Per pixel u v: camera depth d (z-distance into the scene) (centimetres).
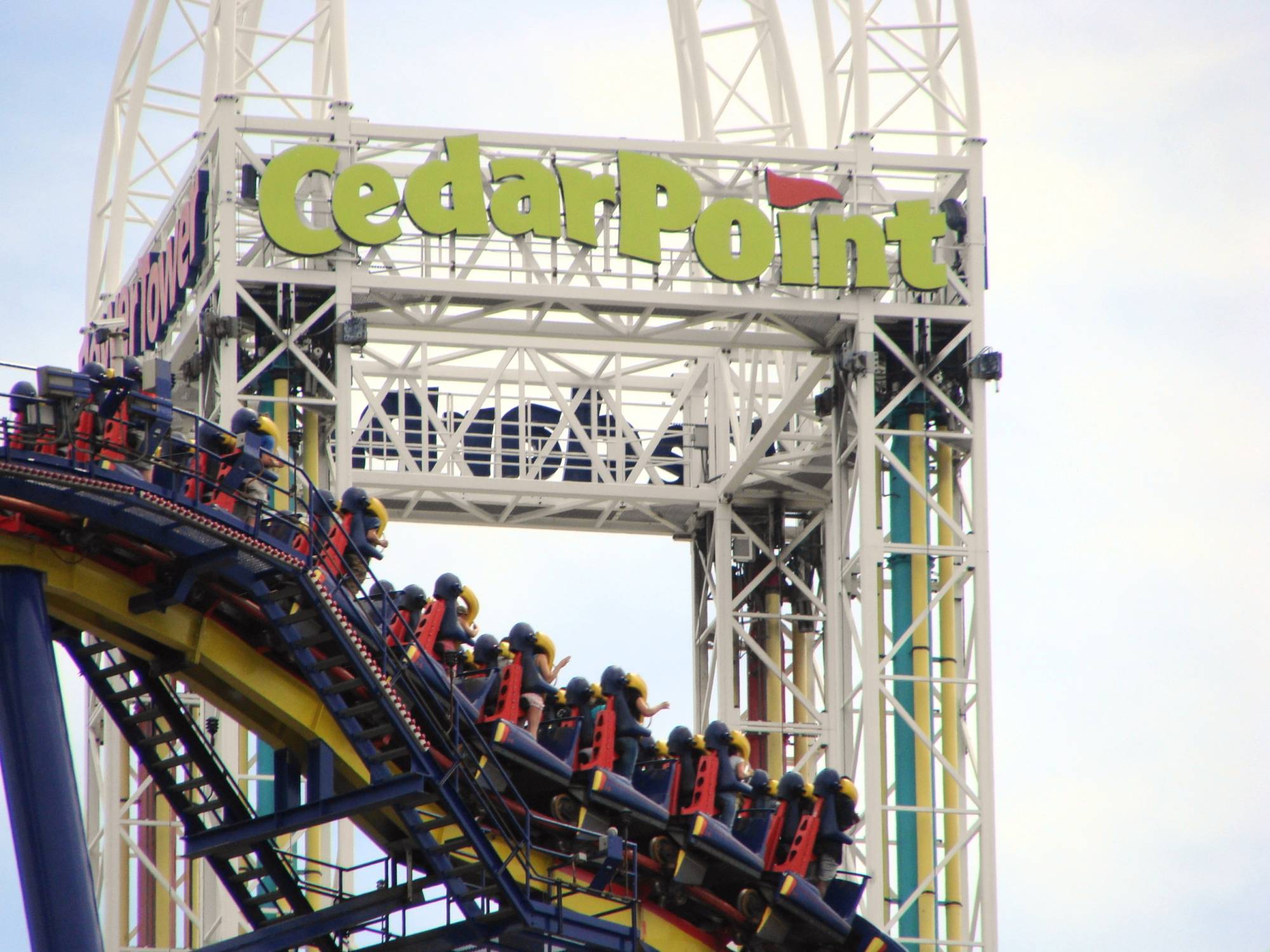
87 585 18125
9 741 17438
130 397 17462
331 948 19988
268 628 18988
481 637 19812
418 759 18912
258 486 18962
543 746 19925
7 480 17125
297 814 19175
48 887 17188
